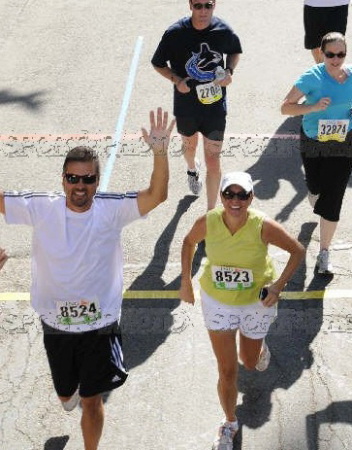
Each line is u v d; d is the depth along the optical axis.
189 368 8.11
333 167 8.77
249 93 13.76
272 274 6.93
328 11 12.96
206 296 6.95
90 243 6.20
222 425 7.14
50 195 6.25
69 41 16.09
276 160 11.78
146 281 9.41
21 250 9.99
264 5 17.22
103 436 7.36
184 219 10.52
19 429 7.46
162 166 6.12
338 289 9.10
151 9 17.39
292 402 7.64
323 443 7.20
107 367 6.48
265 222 6.61
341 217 10.38
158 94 13.90
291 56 15.03
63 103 13.75
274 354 8.22
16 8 17.72
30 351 8.36
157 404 7.69
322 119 8.71
